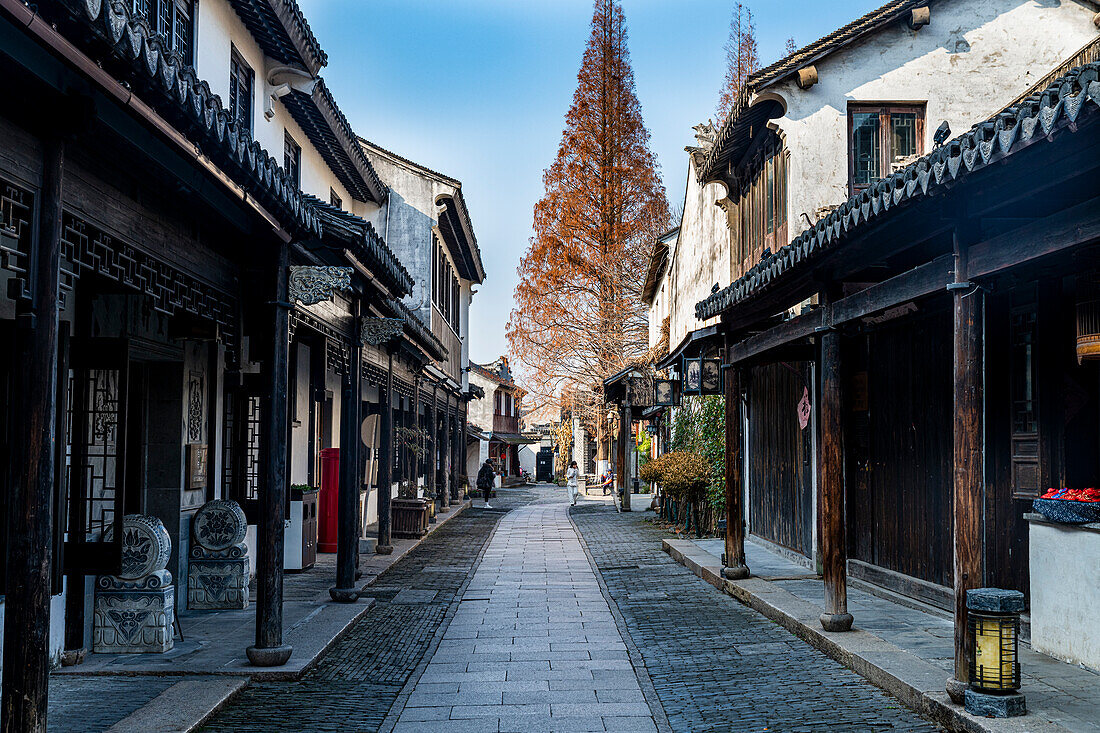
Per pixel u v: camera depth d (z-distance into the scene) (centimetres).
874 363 1127
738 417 1230
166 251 602
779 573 1263
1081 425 763
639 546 1862
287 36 1250
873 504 1128
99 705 646
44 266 432
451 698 710
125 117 470
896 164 1201
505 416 6681
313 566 1437
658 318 3353
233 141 541
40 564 425
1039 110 460
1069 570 717
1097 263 681
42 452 427
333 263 916
